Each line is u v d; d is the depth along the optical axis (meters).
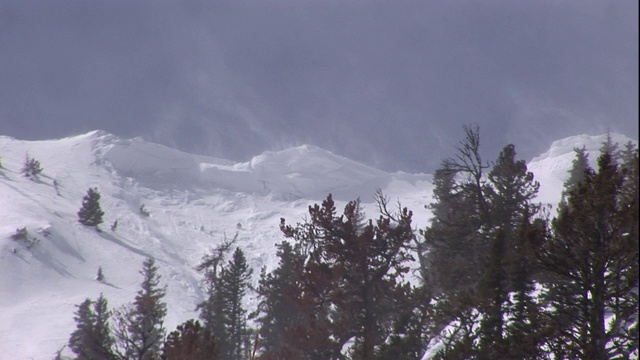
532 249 57.19
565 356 56.31
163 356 79.19
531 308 61.62
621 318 53.69
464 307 69.81
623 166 54.72
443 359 68.12
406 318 85.69
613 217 52.69
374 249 94.50
